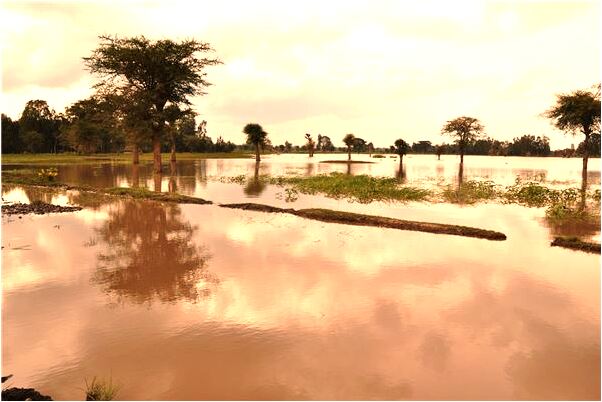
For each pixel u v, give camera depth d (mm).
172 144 37719
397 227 14391
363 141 113438
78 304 8016
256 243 12328
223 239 12844
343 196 22516
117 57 31156
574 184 29469
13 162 56000
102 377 5676
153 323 7191
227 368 5859
